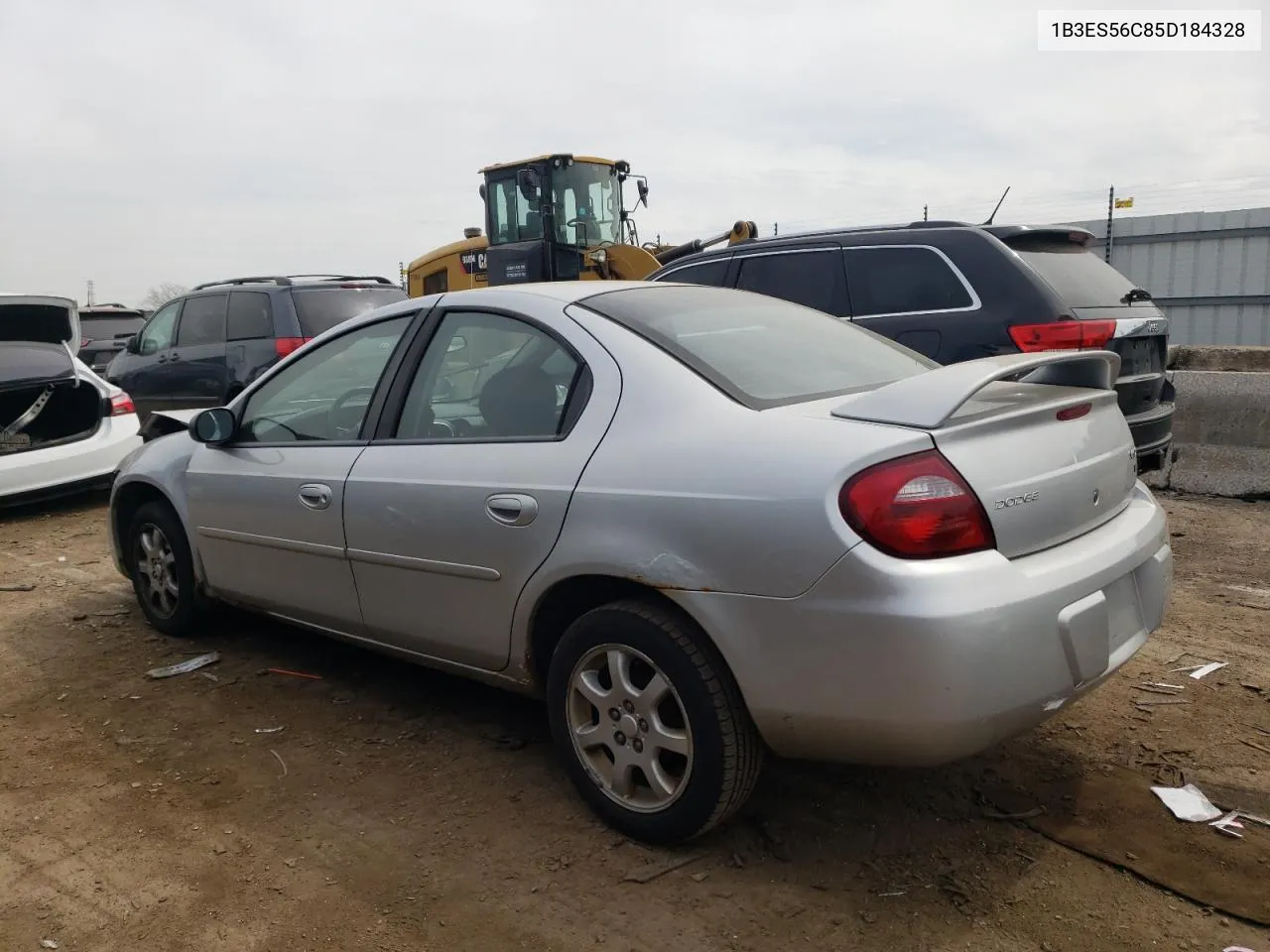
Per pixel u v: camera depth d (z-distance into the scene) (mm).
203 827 3074
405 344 3664
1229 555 5809
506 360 3332
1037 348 5590
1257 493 7199
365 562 3564
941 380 2594
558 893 2695
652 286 3623
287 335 9320
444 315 3596
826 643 2438
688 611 2658
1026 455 2625
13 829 3084
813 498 2455
